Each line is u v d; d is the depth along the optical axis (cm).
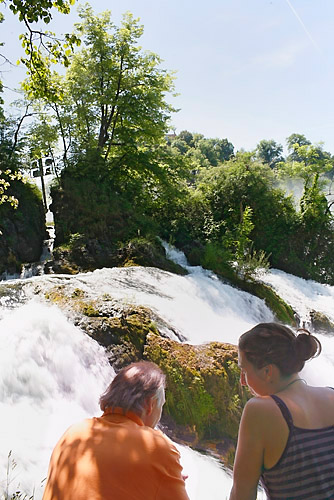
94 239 1775
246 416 212
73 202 1944
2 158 2231
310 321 1658
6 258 1891
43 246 2186
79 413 672
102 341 834
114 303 957
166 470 186
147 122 2297
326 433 208
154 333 895
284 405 208
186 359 828
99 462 184
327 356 1192
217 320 1188
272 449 205
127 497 176
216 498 572
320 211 2484
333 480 200
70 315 869
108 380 782
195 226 2252
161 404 219
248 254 1866
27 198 2178
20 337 716
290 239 2444
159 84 2303
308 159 3425
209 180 2612
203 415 777
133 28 2289
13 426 574
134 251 1686
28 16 753
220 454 734
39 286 1036
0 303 903
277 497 206
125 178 2284
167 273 1465
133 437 192
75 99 2378
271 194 2506
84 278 1198
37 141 2538
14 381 645
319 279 2395
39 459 526
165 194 2300
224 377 824
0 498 427
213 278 1648
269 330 227
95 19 2258
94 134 2477
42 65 858
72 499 176
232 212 2472
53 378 695
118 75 2259
